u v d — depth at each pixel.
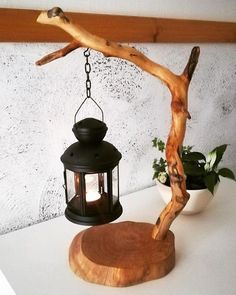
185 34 1.10
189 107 1.24
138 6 1.00
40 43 0.84
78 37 0.59
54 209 1.00
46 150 0.93
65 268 0.74
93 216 0.67
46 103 0.89
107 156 0.62
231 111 1.42
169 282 0.70
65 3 0.85
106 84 0.99
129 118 1.08
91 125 0.62
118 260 0.70
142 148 1.15
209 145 1.38
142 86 1.08
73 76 0.92
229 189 1.18
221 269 0.74
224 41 1.24
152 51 1.07
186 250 0.82
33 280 0.70
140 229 0.82
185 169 0.93
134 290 0.67
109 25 0.91
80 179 0.64
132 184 1.17
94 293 0.66
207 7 1.19
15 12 0.76
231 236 0.88
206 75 1.25
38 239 0.87
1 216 0.90
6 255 0.80
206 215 0.99
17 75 0.83
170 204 0.73
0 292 0.78
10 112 0.84
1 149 0.85
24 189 0.92
